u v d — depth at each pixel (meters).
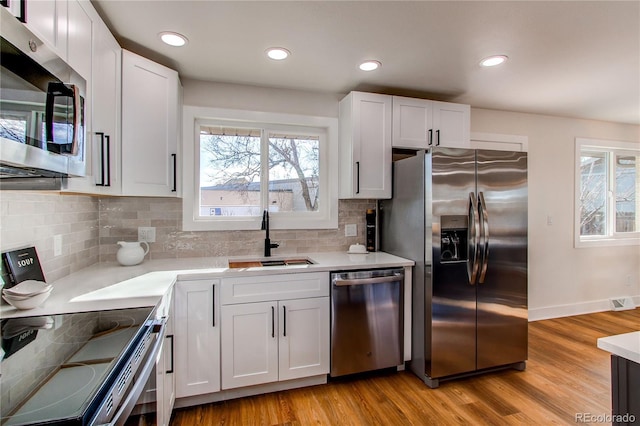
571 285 3.80
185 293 1.96
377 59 2.21
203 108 2.54
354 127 2.62
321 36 1.92
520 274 2.50
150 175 2.02
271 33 1.88
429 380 2.30
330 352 2.28
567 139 3.75
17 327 1.12
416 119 2.77
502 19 1.75
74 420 0.62
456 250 2.39
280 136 2.84
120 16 1.69
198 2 1.58
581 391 2.24
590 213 4.00
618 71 2.42
